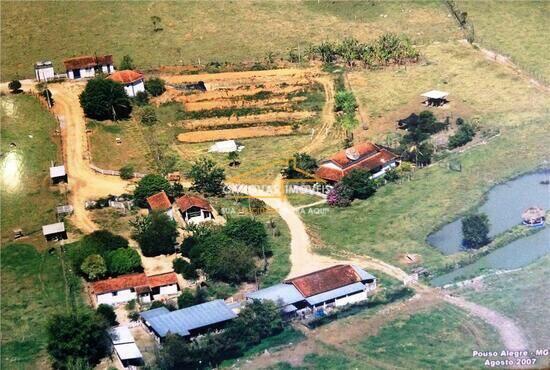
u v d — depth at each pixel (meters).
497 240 185.75
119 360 161.12
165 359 157.75
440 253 184.62
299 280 173.38
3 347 168.88
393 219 197.25
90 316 163.88
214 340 161.50
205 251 181.75
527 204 198.75
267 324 164.12
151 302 177.38
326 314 168.50
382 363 155.00
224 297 175.38
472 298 169.88
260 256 186.62
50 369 163.12
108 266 182.88
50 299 180.38
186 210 197.25
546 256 179.75
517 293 169.88
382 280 177.25
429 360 155.00
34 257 191.88
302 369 154.88
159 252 189.88
